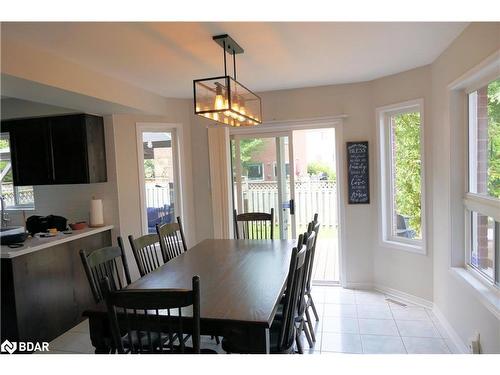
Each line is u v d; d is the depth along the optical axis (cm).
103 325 197
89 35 232
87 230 385
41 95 300
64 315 346
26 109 401
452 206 292
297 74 361
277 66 328
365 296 400
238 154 469
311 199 730
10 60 233
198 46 263
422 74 344
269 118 438
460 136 286
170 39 246
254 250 311
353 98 410
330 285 440
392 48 288
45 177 402
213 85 228
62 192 435
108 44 250
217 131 455
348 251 426
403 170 388
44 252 325
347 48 282
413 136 372
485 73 235
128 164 426
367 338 306
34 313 312
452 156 288
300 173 800
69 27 217
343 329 324
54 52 262
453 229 292
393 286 398
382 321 337
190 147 470
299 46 272
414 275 372
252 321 172
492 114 242
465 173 285
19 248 304
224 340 209
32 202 450
